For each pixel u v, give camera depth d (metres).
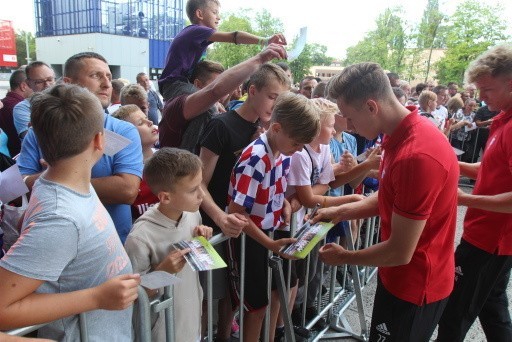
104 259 1.16
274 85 2.05
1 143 2.93
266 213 2.00
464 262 2.26
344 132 3.53
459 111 8.03
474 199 1.95
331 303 2.86
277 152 1.95
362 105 1.51
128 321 1.36
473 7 22.36
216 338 2.40
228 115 2.18
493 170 2.12
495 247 2.15
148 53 25.28
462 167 2.54
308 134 1.79
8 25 20.14
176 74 2.64
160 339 1.56
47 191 1.06
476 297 2.27
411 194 1.40
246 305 2.09
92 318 1.22
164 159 1.58
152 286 1.21
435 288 1.66
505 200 1.87
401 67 23.80
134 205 2.25
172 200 1.58
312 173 2.42
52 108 1.06
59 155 1.07
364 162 2.59
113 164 1.88
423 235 1.59
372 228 3.41
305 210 2.51
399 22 23.47
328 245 1.78
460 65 22.95
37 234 0.98
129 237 1.57
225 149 2.12
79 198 1.10
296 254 1.67
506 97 2.04
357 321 2.96
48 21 24.94
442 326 2.37
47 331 1.18
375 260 1.57
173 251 1.49
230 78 2.07
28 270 0.97
